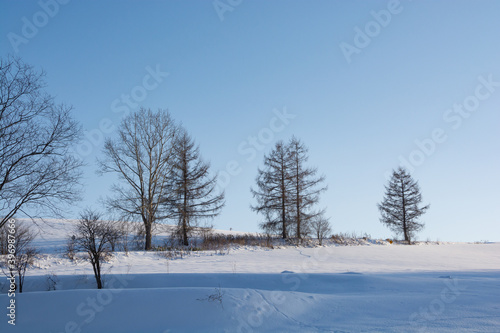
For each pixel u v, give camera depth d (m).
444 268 20.95
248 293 10.70
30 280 14.16
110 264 20.70
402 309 9.90
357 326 8.70
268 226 36.97
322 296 11.20
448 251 31.92
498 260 26.78
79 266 19.89
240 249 30.36
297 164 38.28
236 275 14.98
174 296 10.28
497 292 11.70
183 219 32.22
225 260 24.02
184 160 34.19
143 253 25.66
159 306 9.84
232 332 8.77
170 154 30.67
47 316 9.38
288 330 8.71
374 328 8.51
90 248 13.98
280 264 22.11
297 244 34.56
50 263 20.23
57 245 25.69
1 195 13.27
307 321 9.30
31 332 8.82
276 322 9.23
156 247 30.25
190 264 21.80
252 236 37.72
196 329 8.97
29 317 9.31
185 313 9.55
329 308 10.16
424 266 22.12
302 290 13.22
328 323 9.09
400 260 25.47
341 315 9.61
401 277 14.77
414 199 43.16
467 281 13.80
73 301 9.97
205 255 26.70
